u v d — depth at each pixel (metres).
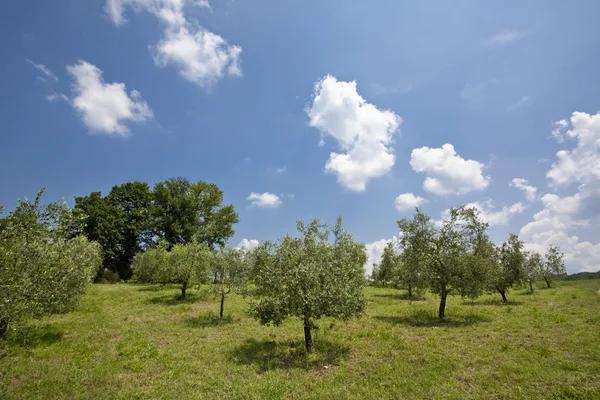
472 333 15.88
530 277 38.25
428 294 37.09
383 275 47.69
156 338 16.11
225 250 22.58
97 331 17.41
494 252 24.58
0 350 12.46
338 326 18.48
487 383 9.64
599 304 23.28
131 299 30.70
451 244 20.67
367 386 9.79
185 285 31.80
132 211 62.38
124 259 62.53
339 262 14.66
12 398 9.02
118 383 10.28
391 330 17.27
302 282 13.37
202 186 64.19
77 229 12.47
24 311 10.85
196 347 14.46
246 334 16.86
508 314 21.00
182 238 62.75
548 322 17.47
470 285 19.77
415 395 9.10
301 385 10.01
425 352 12.91
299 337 16.14
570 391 8.80
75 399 9.18
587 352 11.94
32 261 10.80
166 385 10.14
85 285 16.94
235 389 9.74
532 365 10.87
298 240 15.30
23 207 10.91
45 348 13.88
